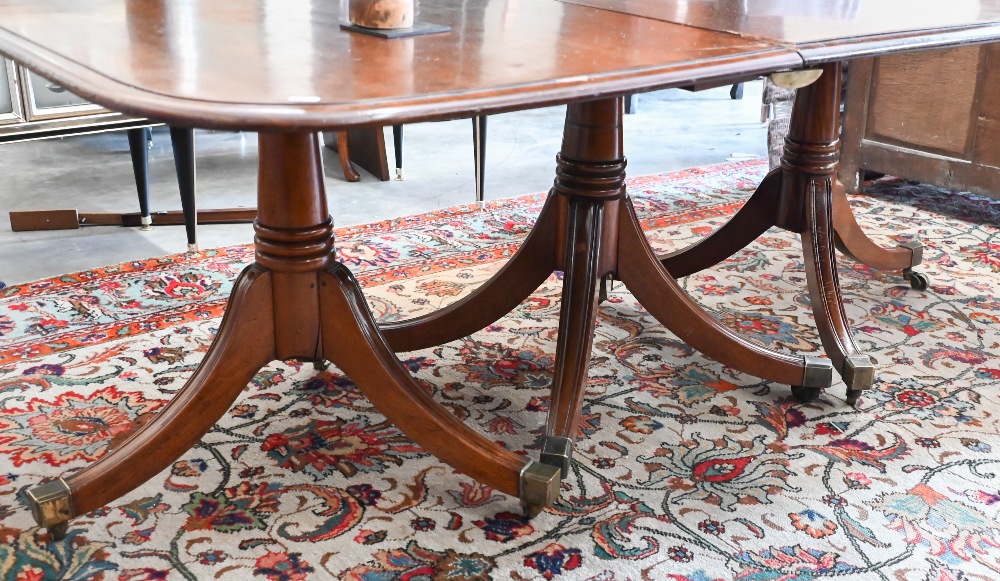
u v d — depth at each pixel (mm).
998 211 2842
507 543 1272
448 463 1352
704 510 1352
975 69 2604
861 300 2135
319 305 1341
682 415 1620
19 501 1338
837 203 1952
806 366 1627
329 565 1220
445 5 1467
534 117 4230
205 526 1296
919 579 1206
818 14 1403
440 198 2977
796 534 1297
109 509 1327
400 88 863
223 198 2959
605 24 1304
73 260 2383
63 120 2320
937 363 1822
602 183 1561
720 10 1455
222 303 2074
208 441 1510
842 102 3047
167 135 3873
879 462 1479
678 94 4812
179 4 1365
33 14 1206
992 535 1300
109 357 1794
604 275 1615
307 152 1278
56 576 1188
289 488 1390
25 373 1716
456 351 1853
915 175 2830
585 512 1345
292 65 955
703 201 2885
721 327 1652
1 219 2701
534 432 1562
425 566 1221
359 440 1528
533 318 2010
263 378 1721
